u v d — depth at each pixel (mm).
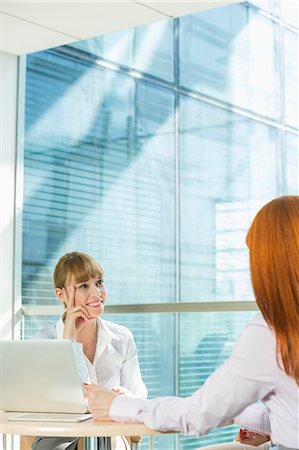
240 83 4191
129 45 4605
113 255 4566
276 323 1906
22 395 2508
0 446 4512
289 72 4066
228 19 4273
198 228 4258
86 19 4117
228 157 4191
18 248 4801
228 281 4121
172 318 4277
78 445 2795
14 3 3900
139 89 4555
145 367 4352
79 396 2432
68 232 4727
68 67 4828
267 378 1964
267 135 4086
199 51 4352
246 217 4105
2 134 4770
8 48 4684
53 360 2447
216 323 4117
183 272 4289
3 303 4691
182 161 4352
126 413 2205
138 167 4512
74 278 3193
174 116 4402
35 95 4848
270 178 4059
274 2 4148
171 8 3949
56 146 4828
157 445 4160
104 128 4660
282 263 1886
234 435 3965
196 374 4168
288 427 1956
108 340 3209
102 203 4625
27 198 4828
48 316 4719
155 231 4418
